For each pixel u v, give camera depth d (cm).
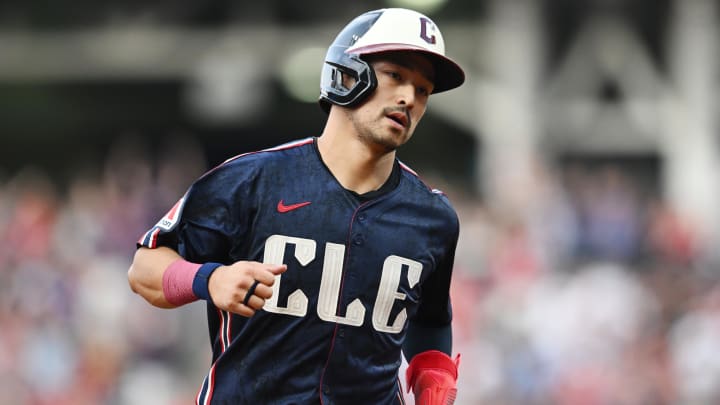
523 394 4050
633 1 7075
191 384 4391
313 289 1334
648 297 4247
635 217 5250
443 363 1512
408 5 7088
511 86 6800
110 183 5478
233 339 1348
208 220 1335
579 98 6969
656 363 4019
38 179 7788
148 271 1314
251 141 9331
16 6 7938
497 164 6688
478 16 7425
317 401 1338
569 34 7162
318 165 1361
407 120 1341
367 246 1352
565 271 4772
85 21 7888
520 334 4150
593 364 4075
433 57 1341
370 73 1330
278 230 1333
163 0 7506
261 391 1335
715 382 3884
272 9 7600
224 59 7131
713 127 6756
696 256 4994
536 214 5119
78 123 9206
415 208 1391
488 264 4622
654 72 6794
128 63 7438
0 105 8975
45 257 5078
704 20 6769
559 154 7150
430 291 1478
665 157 7075
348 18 7212
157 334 4528
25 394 4341
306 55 7350
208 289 1253
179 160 8531
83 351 4506
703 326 3972
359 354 1352
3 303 4838
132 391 4369
